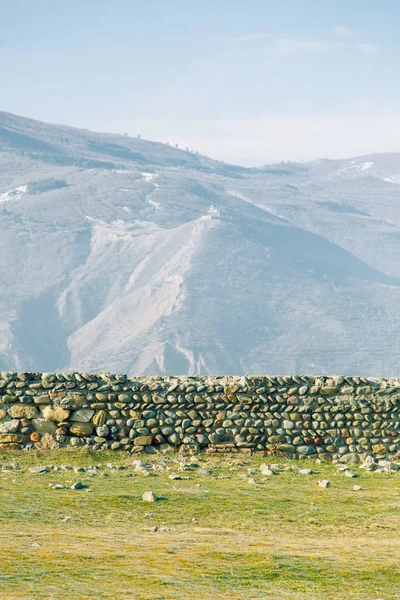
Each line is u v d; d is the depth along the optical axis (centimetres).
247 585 2400
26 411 5022
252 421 5188
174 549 2778
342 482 4441
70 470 4484
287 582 2453
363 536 3209
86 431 5044
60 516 3347
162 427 5100
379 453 5253
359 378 5359
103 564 2528
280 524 3409
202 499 3812
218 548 2822
